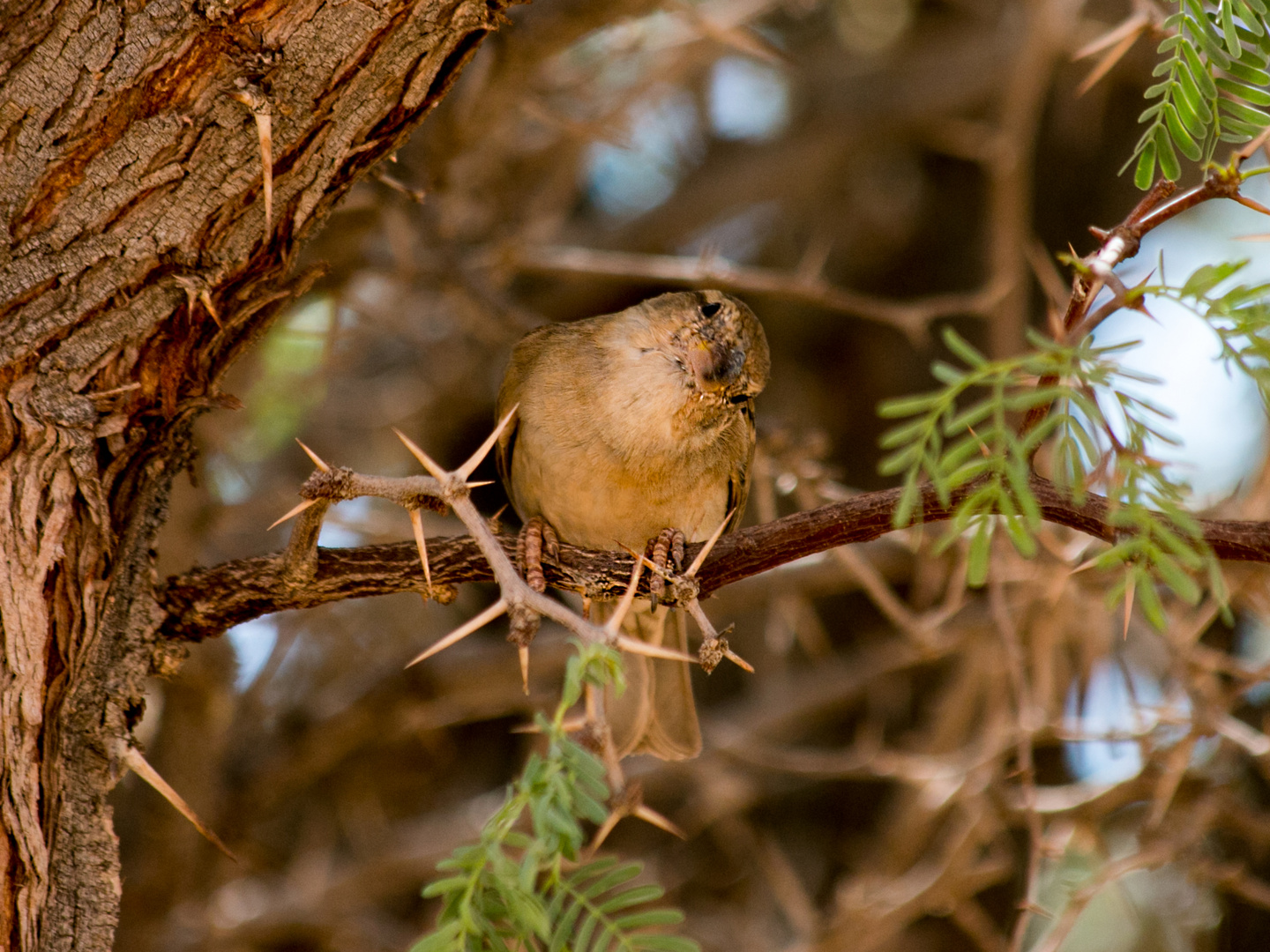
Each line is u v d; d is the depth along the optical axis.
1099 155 13.38
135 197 4.54
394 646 11.40
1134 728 8.67
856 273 14.05
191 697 9.49
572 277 10.68
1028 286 13.41
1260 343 3.35
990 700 9.80
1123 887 9.49
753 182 13.38
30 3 4.32
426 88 4.79
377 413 12.83
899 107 13.43
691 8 9.12
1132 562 3.56
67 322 4.59
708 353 7.45
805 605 10.82
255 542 11.60
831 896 12.07
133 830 9.37
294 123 4.60
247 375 10.24
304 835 11.92
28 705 4.55
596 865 3.67
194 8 4.38
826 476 8.98
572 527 7.82
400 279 9.80
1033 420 3.99
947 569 9.96
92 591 4.72
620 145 9.49
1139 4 6.54
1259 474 9.46
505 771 12.67
